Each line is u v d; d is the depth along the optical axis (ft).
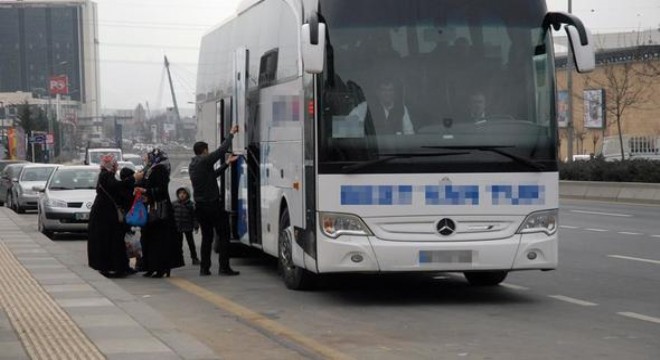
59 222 72.28
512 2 35.29
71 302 36.45
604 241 61.16
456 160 34.24
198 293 41.06
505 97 34.71
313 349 28.22
